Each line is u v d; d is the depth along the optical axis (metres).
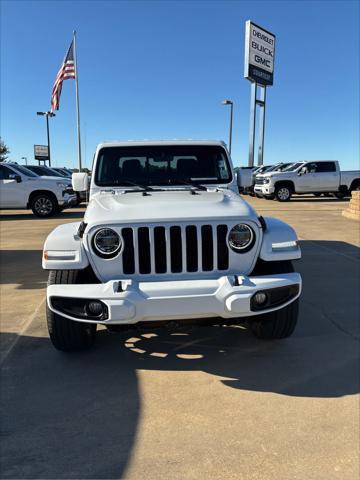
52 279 3.17
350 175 20.28
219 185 4.40
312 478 2.15
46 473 2.21
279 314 3.48
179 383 3.12
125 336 3.96
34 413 2.74
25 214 15.16
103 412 2.76
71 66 23.83
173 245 3.08
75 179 4.45
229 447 2.40
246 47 28.84
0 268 6.62
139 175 4.41
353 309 4.55
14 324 4.21
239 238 3.13
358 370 3.27
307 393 2.96
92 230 3.05
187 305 2.90
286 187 20.14
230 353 3.59
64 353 3.59
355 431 2.53
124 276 3.08
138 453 2.36
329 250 7.72
